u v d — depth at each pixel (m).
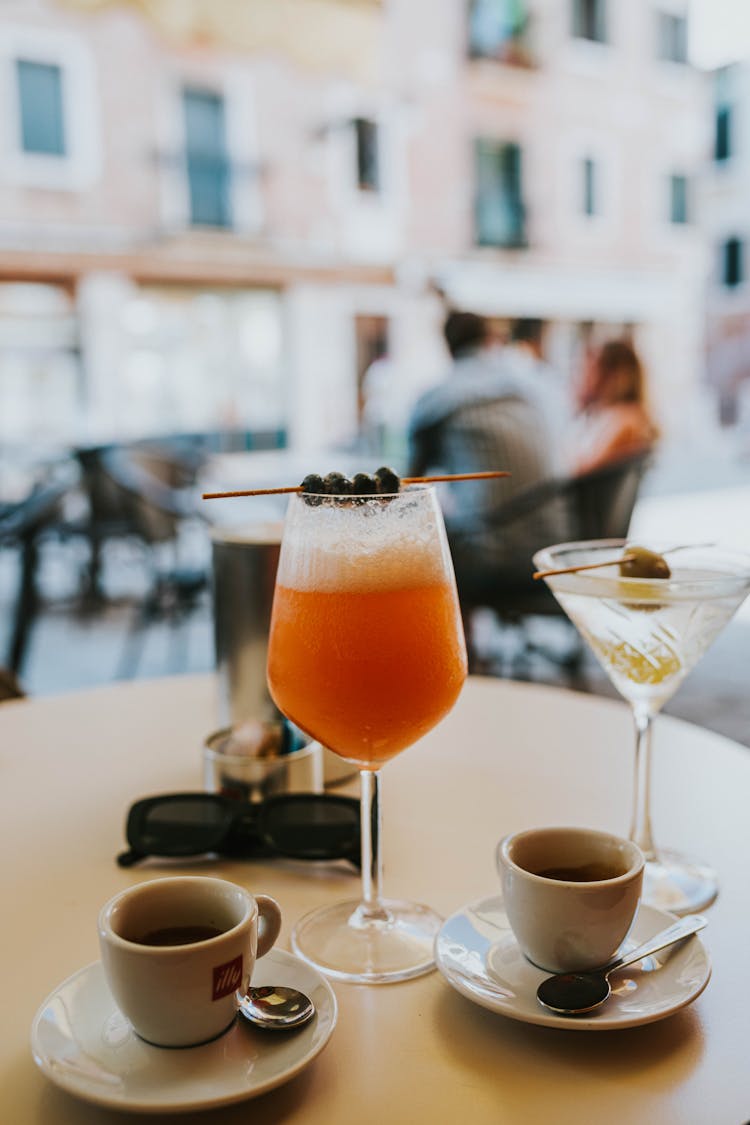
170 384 8.49
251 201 8.89
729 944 0.62
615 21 10.95
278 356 9.05
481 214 10.30
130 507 4.34
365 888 0.66
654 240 11.82
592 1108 0.47
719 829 0.79
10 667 3.73
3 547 3.85
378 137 9.41
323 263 8.73
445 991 0.57
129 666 3.88
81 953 0.61
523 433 2.86
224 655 0.92
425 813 0.82
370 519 0.60
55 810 0.83
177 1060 0.48
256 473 4.85
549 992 0.52
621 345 3.80
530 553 2.79
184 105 8.48
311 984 0.54
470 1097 0.48
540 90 10.46
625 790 0.87
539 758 0.95
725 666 3.74
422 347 9.33
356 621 0.60
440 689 0.63
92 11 5.00
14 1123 0.46
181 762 0.94
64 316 7.86
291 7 5.34
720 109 11.92
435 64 9.51
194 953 0.47
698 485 9.16
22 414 7.71
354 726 0.61
